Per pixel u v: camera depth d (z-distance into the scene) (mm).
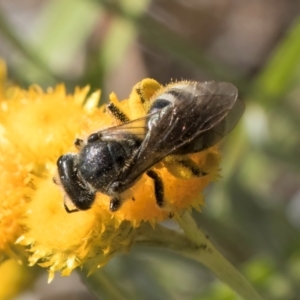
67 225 76
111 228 76
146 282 99
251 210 100
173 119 74
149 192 75
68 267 76
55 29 102
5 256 80
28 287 94
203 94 74
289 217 104
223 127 74
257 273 92
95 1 99
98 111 77
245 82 99
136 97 76
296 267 95
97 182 74
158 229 78
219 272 79
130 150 75
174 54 102
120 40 101
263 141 100
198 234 79
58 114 81
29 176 79
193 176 74
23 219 79
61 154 78
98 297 81
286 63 98
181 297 100
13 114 82
